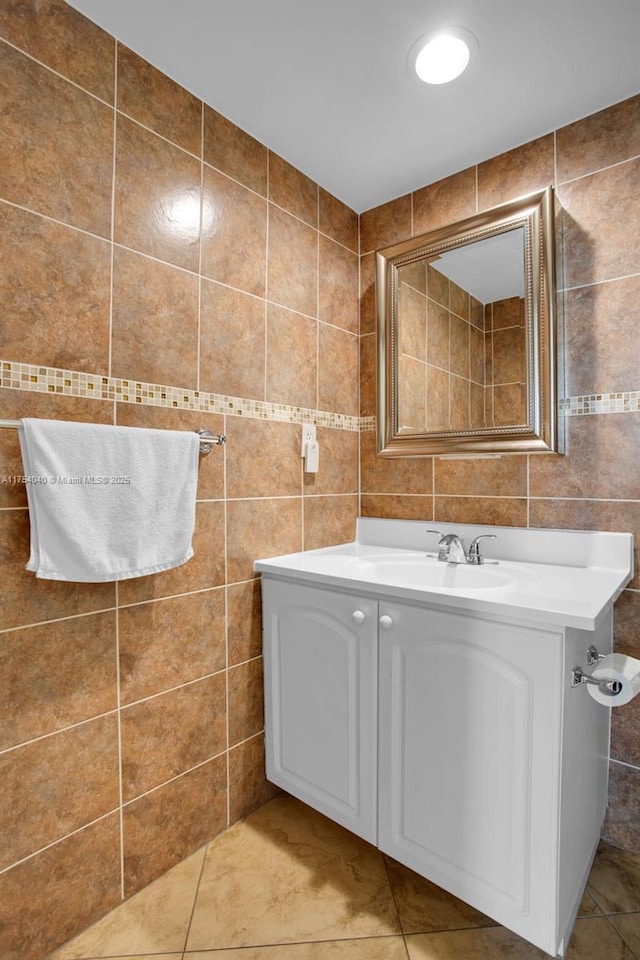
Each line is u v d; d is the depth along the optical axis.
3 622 1.01
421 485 1.78
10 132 1.01
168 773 1.31
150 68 1.26
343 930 1.14
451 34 1.17
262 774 1.58
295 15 1.12
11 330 1.01
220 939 1.12
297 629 1.43
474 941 1.11
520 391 1.53
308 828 1.48
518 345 1.53
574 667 1.00
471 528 1.65
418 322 1.75
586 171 1.45
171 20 1.14
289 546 1.66
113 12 1.12
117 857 1.20
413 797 1.17
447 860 1.11
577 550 1.45
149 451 1.16
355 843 1.42
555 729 0.95
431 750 1.13
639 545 1.36
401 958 1.07
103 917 1.17
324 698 1.36
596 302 1.43
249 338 1.52
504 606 0.99
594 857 1.35
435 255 1.71
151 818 1.27
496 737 1.03
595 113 1.43
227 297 1.45
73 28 1.11
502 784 1.02
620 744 1.39
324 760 1.37
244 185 1.51
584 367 1.45
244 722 1.52
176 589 1.33
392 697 1.20
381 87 1.33
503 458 1.60
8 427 0.98
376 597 1.23
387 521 1.85
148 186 1.26
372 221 1.93
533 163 1.54
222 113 1.44
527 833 0.98
